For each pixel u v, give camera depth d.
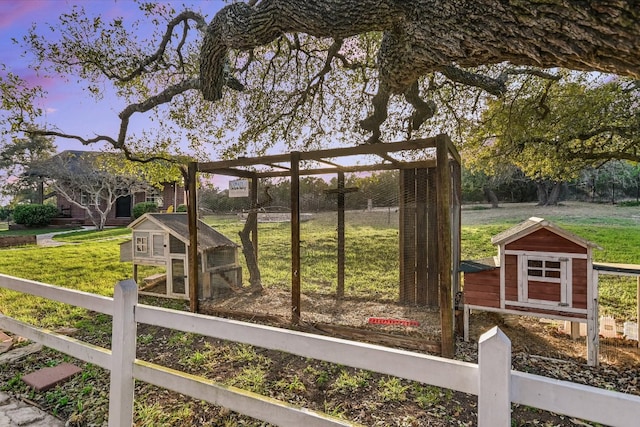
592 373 3.09
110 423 2.08
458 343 3.77
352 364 1.42
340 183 4.73
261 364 3.32
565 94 5.74
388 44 2.64
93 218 18.33
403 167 4.42
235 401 1.69
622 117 5.57
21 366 3.29
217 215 5.33
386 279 4.40
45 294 2.59
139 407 2.62
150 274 7.39
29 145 19.52
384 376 3.06
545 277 3.44
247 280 5.22
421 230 4.27
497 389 1.11
